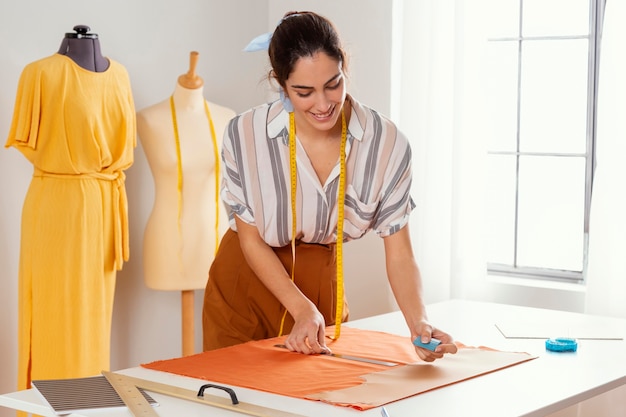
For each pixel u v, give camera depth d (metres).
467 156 3.87
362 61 4.21
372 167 2.59
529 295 3.88
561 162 4.47
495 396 2.03
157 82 4.12
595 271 3.56
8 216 3.67
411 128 3.97
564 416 3.65
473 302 3.18
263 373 2.19
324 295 2.82
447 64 3.88
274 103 2.62
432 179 3.92
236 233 2.89
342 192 2.58
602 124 3.54
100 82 3.46
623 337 2.65
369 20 4.19
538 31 4.62
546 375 2.22
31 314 3.40
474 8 3.83
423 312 2.49
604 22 3.54
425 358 2.29
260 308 2.84
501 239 4.34
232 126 2.64
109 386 2.08
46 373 3.38
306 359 2.33
